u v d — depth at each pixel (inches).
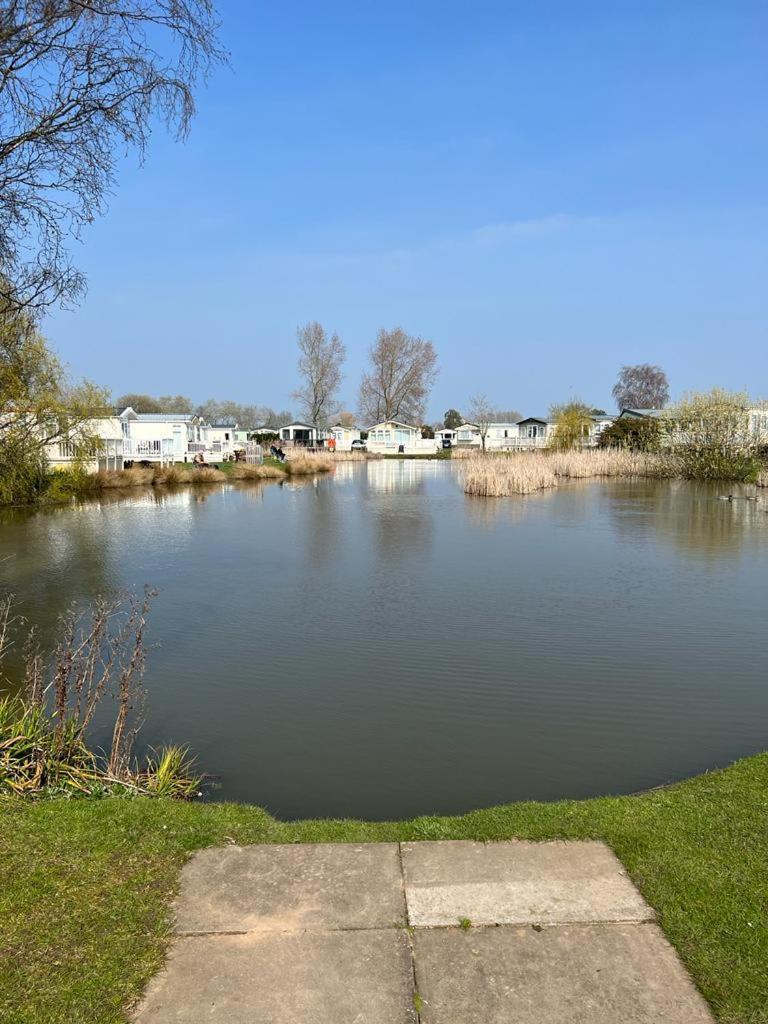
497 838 135.9
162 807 153.5
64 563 542.9
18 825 139.9
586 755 216.2
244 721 244.4
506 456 1865.2
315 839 138.0
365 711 252.4
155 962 99.2
